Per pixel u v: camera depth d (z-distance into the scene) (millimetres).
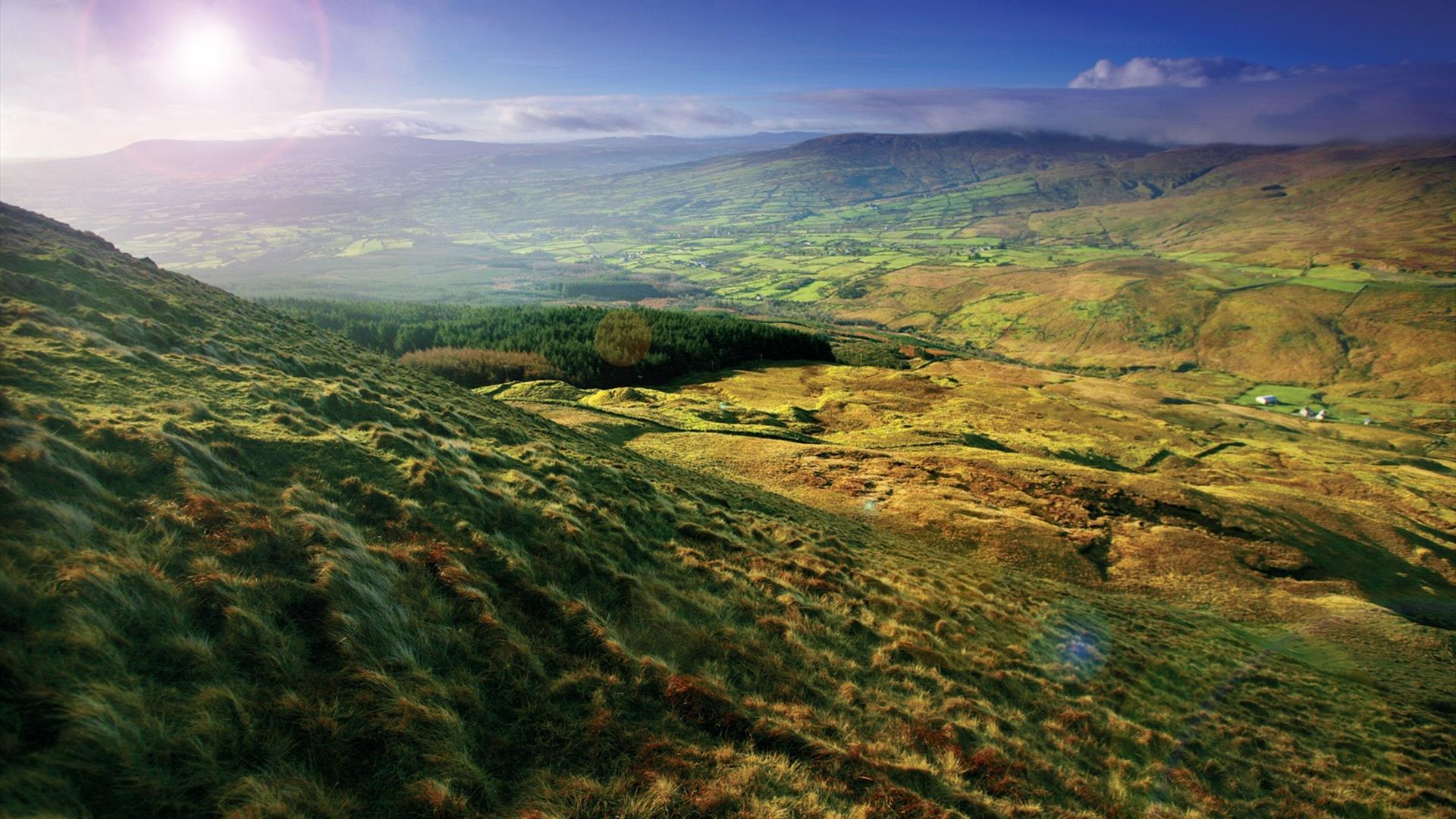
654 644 17047
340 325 166875
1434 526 91875
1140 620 40406
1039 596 39562
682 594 20406
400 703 11539
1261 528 70250
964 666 22516
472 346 155500
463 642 13844
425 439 24125
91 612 10148
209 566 12438
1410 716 33562
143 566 11617
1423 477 116312
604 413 81188
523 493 22750
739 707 15406
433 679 12508
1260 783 21469
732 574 23781
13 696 8609
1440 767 27297
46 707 8711
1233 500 79938
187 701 9969
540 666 14102
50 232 40625
